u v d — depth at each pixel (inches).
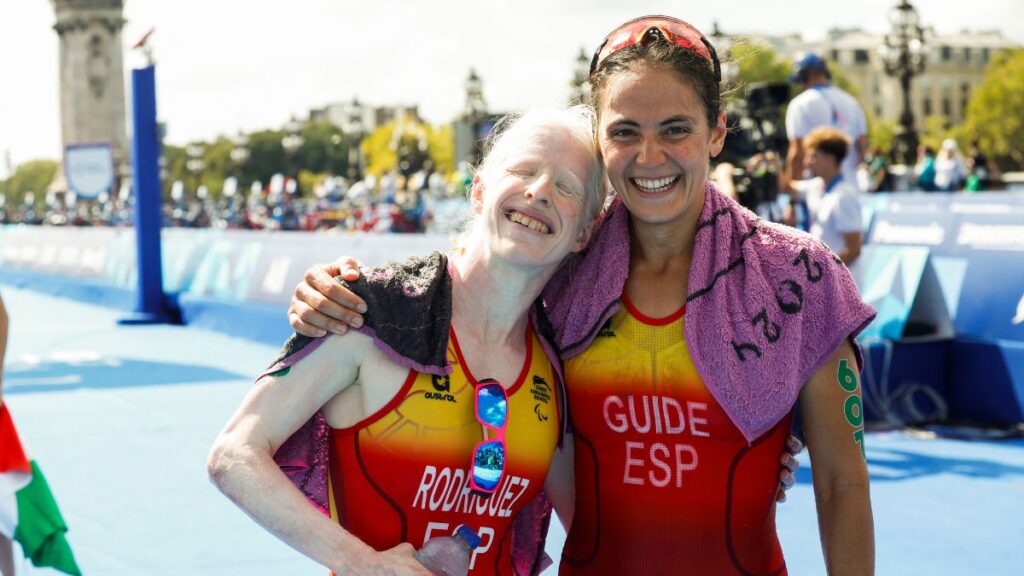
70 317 517.3
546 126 73.9
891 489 190.4
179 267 494.9
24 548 121.0
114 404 284.5
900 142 1028.5
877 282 256.7
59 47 2608.3
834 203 238.5
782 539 162.9
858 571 73.7
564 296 79.6
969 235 264.4
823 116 265.7
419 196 1087.6
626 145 73.6
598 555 78.4
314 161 4394.7
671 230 76.9
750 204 269.1
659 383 75.1
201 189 1679.4
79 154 1171.3
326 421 74.0
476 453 71.2
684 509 75.4
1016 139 3125.0
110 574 150.6
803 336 74.0
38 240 744.3
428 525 72.2
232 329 428.5
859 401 75.9
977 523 169.9
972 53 5201.8
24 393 303.3
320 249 380.5
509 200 71.6
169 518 178.4
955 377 249.1
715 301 74.2
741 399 73.1
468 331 73.5
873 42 5260.8
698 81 73.4
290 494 67.9
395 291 71.7
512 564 81.1
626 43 75.0
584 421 77.8
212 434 245.8
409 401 71.1
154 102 475.2
